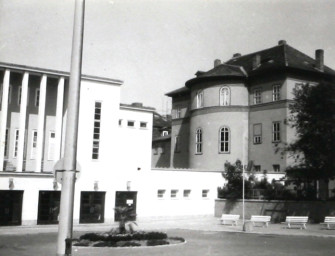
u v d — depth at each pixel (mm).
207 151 47562
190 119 50719
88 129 33719
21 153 30734
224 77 47312
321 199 34969
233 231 27453
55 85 35375
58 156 32250
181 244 20109
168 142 63844
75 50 8562
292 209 34062
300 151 34312
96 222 33156
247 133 46781
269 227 30203
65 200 8242
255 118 46250
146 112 42312
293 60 45469
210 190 39875
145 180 36125
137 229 28922
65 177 8297
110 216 33781
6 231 26781
